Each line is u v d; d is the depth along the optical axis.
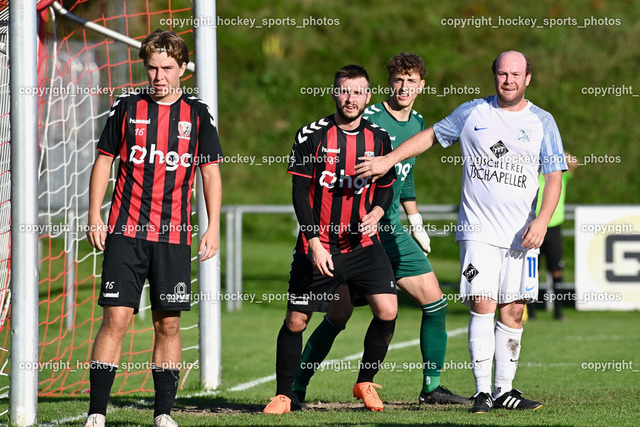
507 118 17.61
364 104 17.64
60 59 33.28
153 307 15.10
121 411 18.91
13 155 16.22
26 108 16.22
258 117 77.38
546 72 76.81
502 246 17.69
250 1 88.06
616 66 76.94
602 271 41.94
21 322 16.22
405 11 85.62
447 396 20.27
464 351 31.39
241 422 16.28
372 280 18.17
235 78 81.00
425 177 69.12
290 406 18.64
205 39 22.91
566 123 71.75
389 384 24.56
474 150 17.77
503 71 17.41
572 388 22.48
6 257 22.14
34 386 16.34
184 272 15.16
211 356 23.59
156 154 14.91
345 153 17.64
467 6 85.38
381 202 17.95
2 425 16.22
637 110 72.75
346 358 30.00
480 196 17.75
